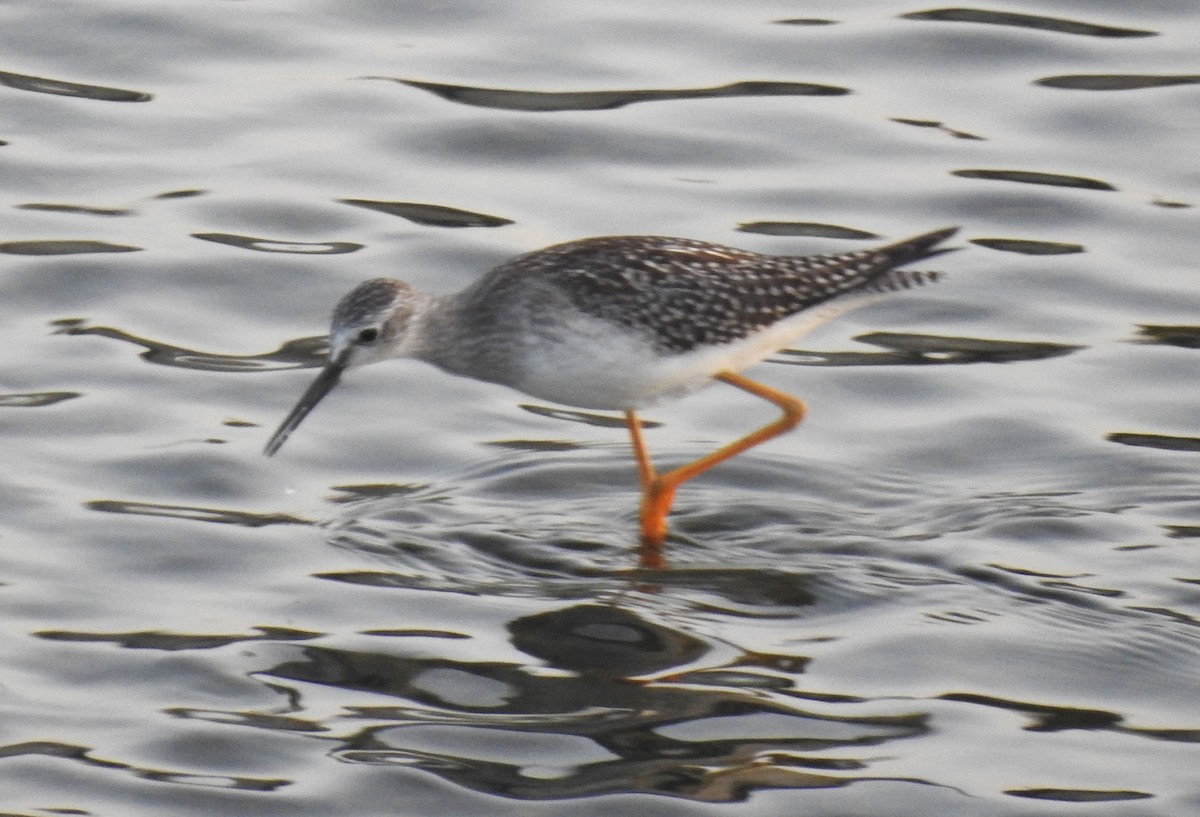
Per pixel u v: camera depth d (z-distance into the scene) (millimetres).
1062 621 12344
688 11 21312
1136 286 16953
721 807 10406
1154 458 14492
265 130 19141
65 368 15438
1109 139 19094
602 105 19609
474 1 21375
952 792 10555
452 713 11250
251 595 12516
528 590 12680
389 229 17672
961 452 14742
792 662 11859
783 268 13508
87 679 11508
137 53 20312
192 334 16156
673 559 13180
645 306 13031
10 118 19078
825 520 13766
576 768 10734
